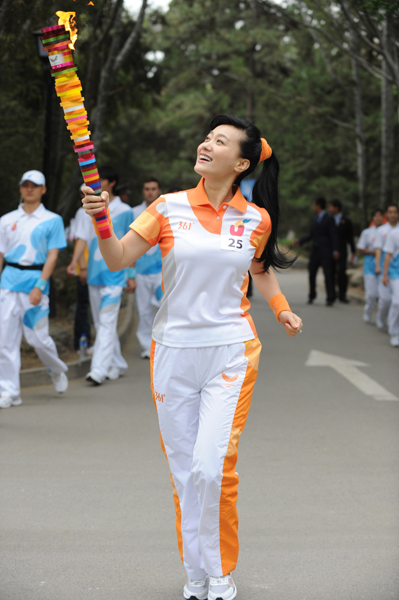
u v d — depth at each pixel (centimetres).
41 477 616
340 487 599
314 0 1908
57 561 456
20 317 852
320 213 2144
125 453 688
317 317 1834
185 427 394
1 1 918
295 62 4688
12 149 1623
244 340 390
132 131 6016
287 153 4797
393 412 864
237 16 4222
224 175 385
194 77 4803
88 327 1183
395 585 426
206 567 389
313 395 955
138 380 1041
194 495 398
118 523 520
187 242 379
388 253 1348
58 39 325
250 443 727
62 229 852
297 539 493
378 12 1422
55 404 882
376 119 3956
